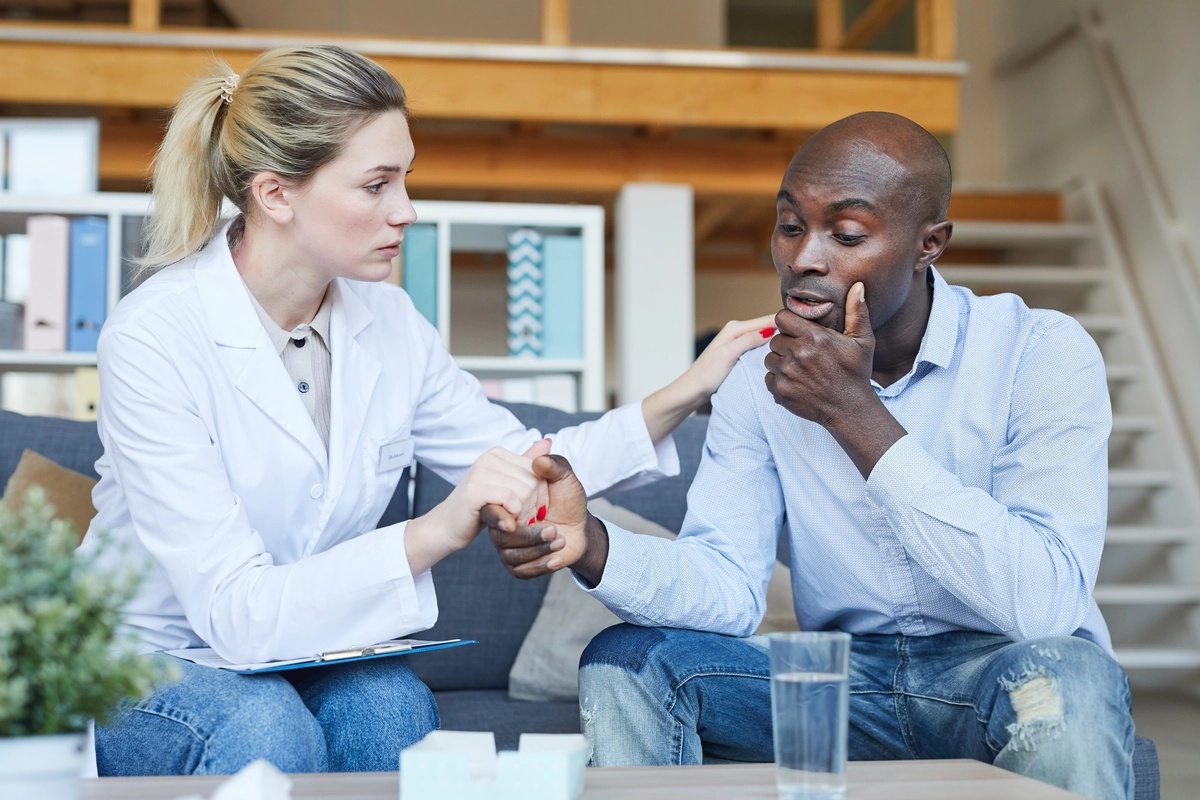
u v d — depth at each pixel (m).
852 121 1.50
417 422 1.92
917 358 1.59
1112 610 5.08
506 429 1.95
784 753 0.97
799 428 1.64
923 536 1.38
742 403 1.71
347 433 1.68
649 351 4.83
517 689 2.07
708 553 1.60
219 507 1.50
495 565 2.22
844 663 0.97
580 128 5.95
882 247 1.45
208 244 1.72
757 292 7.31
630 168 4.93
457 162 4.86
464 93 4.47
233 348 1.60
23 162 3.76
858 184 1.44
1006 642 1.51
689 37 7.03
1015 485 1.49
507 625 2.21
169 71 4.37
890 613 1.58
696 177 4.94
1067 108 6.35
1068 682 1.23
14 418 2.30
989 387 1.58
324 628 1.41
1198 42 4.95
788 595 2.08
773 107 4.62
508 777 0.95
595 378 3.71
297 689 1.53
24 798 0.83
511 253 3.75
